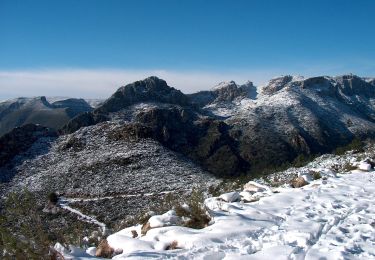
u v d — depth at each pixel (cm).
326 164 2150
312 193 1148
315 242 713
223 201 1068
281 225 820
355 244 693
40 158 8625
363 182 1320
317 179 1419
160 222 834
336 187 1239
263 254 637
